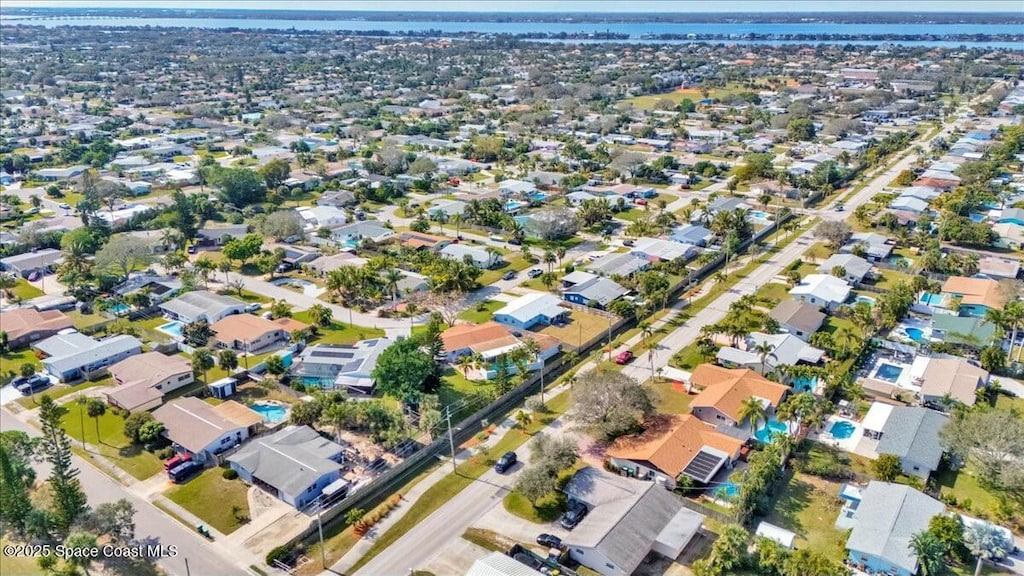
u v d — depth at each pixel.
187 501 98.31
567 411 120.25
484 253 188.50
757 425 112.62
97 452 109.75
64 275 172.75
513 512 95.62
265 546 89.69
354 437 113.19
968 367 124.44
